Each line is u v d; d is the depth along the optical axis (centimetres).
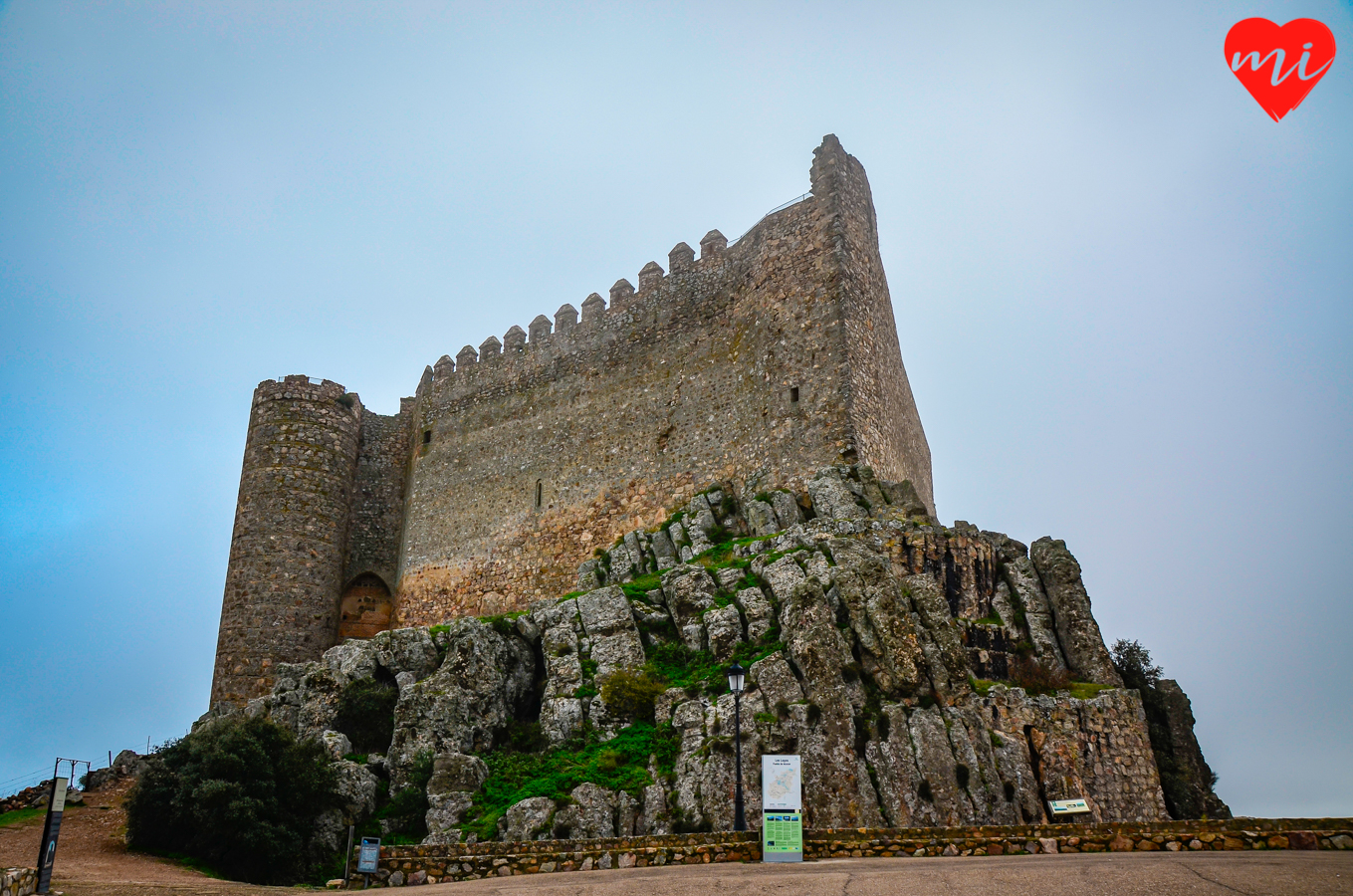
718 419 4141
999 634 3089
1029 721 2744
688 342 4419
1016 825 1734
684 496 4109
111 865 2372
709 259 4544
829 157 4200
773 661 2711
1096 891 1248
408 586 5012
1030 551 3412
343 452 5278
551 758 2831
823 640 2669
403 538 5225
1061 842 1680
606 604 3309
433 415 5375
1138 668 3372
